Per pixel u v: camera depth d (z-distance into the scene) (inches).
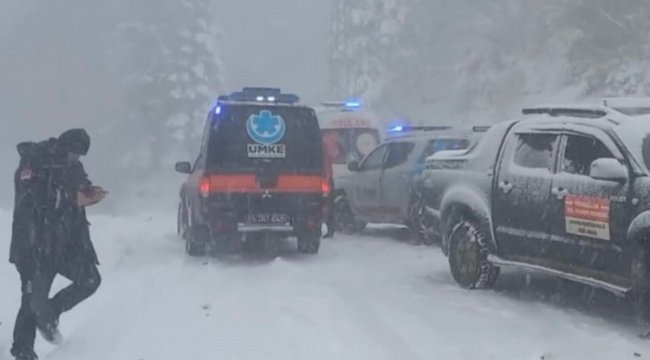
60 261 247.4
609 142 286.7
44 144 247.9
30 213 240.1
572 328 287.0
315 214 446.3
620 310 315.6
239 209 434.0
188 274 400.8
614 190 277.1
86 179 254.2
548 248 311.3
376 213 563.8
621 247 273.4
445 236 380.8
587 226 289.1
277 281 378.3
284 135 443.8
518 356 251.3
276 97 454.3
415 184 512.7
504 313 310.8
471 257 359.6
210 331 282.7
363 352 254.8
